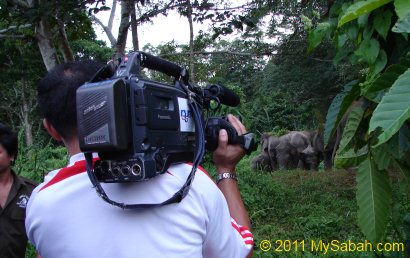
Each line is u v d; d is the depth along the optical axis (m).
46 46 7.90
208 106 1.63
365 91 1.78
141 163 1.17
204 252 1.40
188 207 1.32
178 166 1.37
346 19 1.61
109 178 1.22
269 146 13.83
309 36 2.12
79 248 1.31
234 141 1.59
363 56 1.91
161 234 1.29
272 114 21.02
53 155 6.82
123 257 1.28
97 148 1.17
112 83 1.15
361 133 2.09
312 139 13.05
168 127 1.28
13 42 13.05
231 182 1.60
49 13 6.59
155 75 4.31
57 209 1.36
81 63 1.54
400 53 1.96
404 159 2.00
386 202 1.97
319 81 15.85
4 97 23.36
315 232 5.51
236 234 1.46
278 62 15.25
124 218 1.31
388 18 1.82
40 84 1.53
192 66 7.53
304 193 7.88
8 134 3.10
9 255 3.01
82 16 7.71
